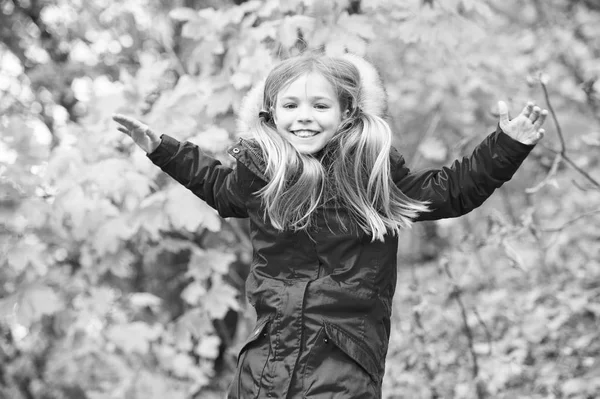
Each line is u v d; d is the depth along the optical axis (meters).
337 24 6.13
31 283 6.63
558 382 6.39
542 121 3.53
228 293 7.14
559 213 8.89
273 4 6.21
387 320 3.73
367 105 3.88
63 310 7.05
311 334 3.53
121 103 6.31
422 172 3.80
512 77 8.21
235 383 3.68
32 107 8.69
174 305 9.00
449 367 6.83
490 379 6.46
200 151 4.02
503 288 7.52
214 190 3.94
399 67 8.33
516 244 7.53
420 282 8.49
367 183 3.69
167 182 6.64
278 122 3.74
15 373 8.73
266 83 3.87
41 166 6.21
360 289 3.60
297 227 3.62
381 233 3.58
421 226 10.17
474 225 9.65
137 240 7.42
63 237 6.62
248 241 7.93
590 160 8.51
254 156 3.74
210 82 6.34
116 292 8.04
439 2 6.61
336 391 3.48
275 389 3.52
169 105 6.22
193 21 6.33
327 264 3.63
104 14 8.61
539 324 6.70
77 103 8.72
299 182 3.61
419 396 6.72
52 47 8.93
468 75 7.82
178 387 7.42
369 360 3.56
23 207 6.18
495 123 8.67
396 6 6.57
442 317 6.98
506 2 10.16
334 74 3.74
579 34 9.49
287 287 3.62
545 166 8.48
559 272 7.75
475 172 3.63
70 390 8.66
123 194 6.39
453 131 9.37
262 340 3.64
